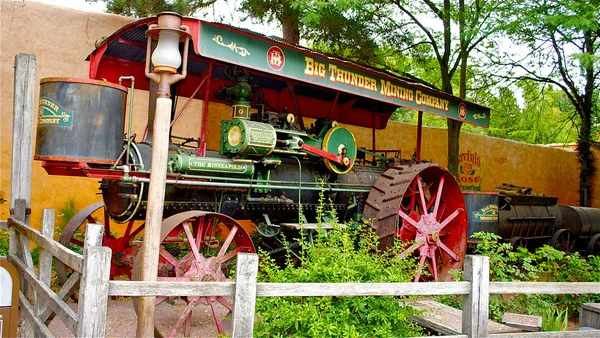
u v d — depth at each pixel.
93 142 5.68
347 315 4.61
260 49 6.41
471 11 12.39
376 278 5.11
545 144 22.23
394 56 14.77
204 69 8.21
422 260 8.50
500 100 16.05
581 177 17.80
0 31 9.29
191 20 5.83
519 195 13.06
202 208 6.84
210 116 10.91
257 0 11.42
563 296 7.77
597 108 18.61
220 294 3.76
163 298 5.66
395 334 4.95
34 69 6.68
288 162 7.86
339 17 11.80
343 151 8.06
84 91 5.69
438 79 16.31
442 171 8.91
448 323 5.67
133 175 6.08
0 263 4.46
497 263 7.64
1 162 9.28
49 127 5.64
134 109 10.23
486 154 16.39
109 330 5.93
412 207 8.92
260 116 7.34
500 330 5.65
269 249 8.16
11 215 6.56
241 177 6.93
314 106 9.97
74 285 4.47
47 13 9.67
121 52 7.44
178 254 7.44
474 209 10.54
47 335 4.38
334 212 6.13
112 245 7.55
